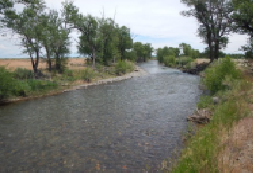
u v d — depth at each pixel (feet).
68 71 101.40
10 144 26.35
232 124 23.22
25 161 21.86
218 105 34.81
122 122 35.04
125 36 214.48
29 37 84.99
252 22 71.51
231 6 118.01
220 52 153.38
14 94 58.29
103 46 151.43
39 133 30.27
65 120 36.78
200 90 67.77
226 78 42.47
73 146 25.46
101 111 43.06
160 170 18.93
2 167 20.66
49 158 22.43
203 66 140.26
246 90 36.65
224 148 17.29
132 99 55.72
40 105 49.78
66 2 115.65
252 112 25.79
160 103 49.47
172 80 101.04
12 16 78.43
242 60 65.87
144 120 35.83
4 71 55.16
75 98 58.59
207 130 23.44
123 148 24.49
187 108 43.50
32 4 88.94
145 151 23.41
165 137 27.43
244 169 13.67
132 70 164.35
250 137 18.70
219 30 131.95
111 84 89.40
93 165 20.66
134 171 19.20
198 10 136.87
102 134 29.45
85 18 134.10
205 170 13.75
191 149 19.02
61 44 104.01
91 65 146.41
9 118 38.52
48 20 105.91
